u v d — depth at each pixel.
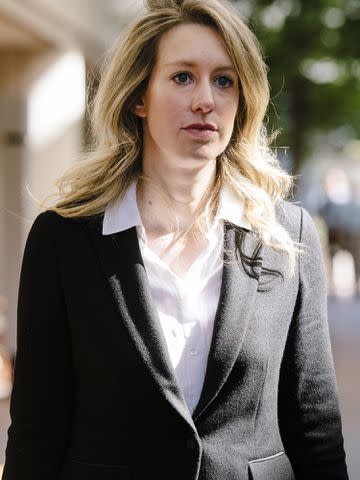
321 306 5.22
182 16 4.89
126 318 4.71
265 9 29.58
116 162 5.11
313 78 33.03
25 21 17.83
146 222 5.05
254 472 4.80
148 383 4.64
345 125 37.56
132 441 4.67
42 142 19.94
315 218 48.72
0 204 19.45
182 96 4.85
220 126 4.90
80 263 4.82
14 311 18.89
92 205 4.93
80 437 4.79
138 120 5.13
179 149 4.87
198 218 5.05
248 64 4.91
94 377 4.73
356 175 62.75
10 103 19.66
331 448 5.20
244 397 4.81
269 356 4.88
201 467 4.70
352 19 29.52
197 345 4.84
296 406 5.17
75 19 20.44
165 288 4.86
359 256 42.00
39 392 4.84
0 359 16.58
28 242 4.93
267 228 5.02
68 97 20.06
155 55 4.93
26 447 4.86
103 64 5.35
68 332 4.84
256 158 5.21
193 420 4.73
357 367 20.44
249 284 4.91
